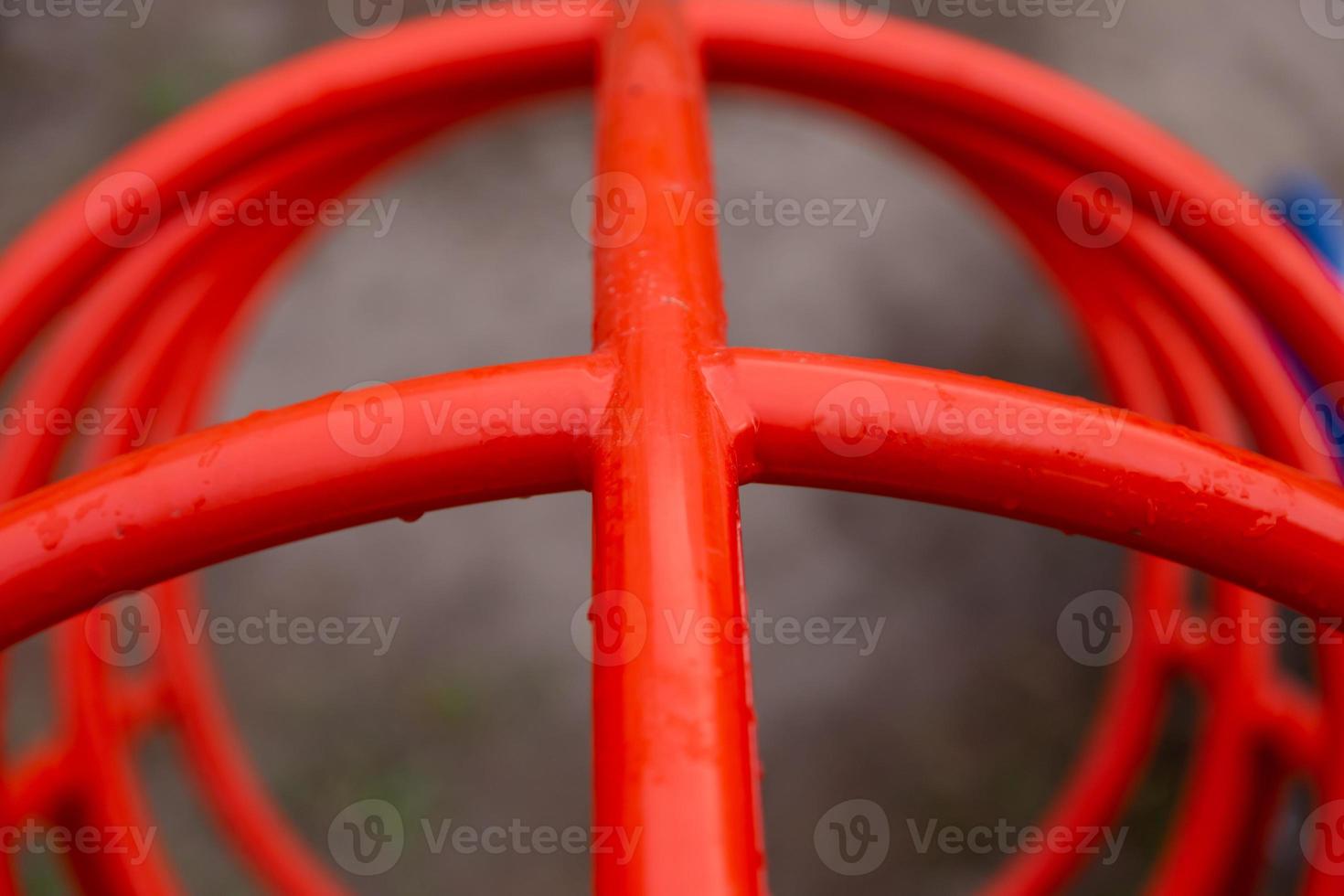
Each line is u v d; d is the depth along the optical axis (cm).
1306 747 122
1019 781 273
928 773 277
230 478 73
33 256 93
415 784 271
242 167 97
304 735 274
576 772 275
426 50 96
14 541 72
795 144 374
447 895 259
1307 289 90
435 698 281
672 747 67
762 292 338
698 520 70
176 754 268
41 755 127
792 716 285
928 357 327
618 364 74
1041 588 298
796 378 74
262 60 356
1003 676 287
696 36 95
